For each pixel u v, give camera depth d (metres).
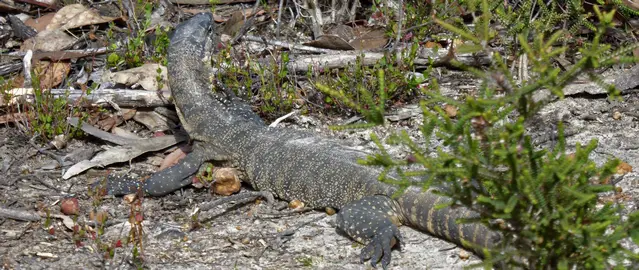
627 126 9.16
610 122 9.26
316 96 9.84
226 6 11.63
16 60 10.40
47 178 8.53
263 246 7.19
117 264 6.81
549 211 5.24
